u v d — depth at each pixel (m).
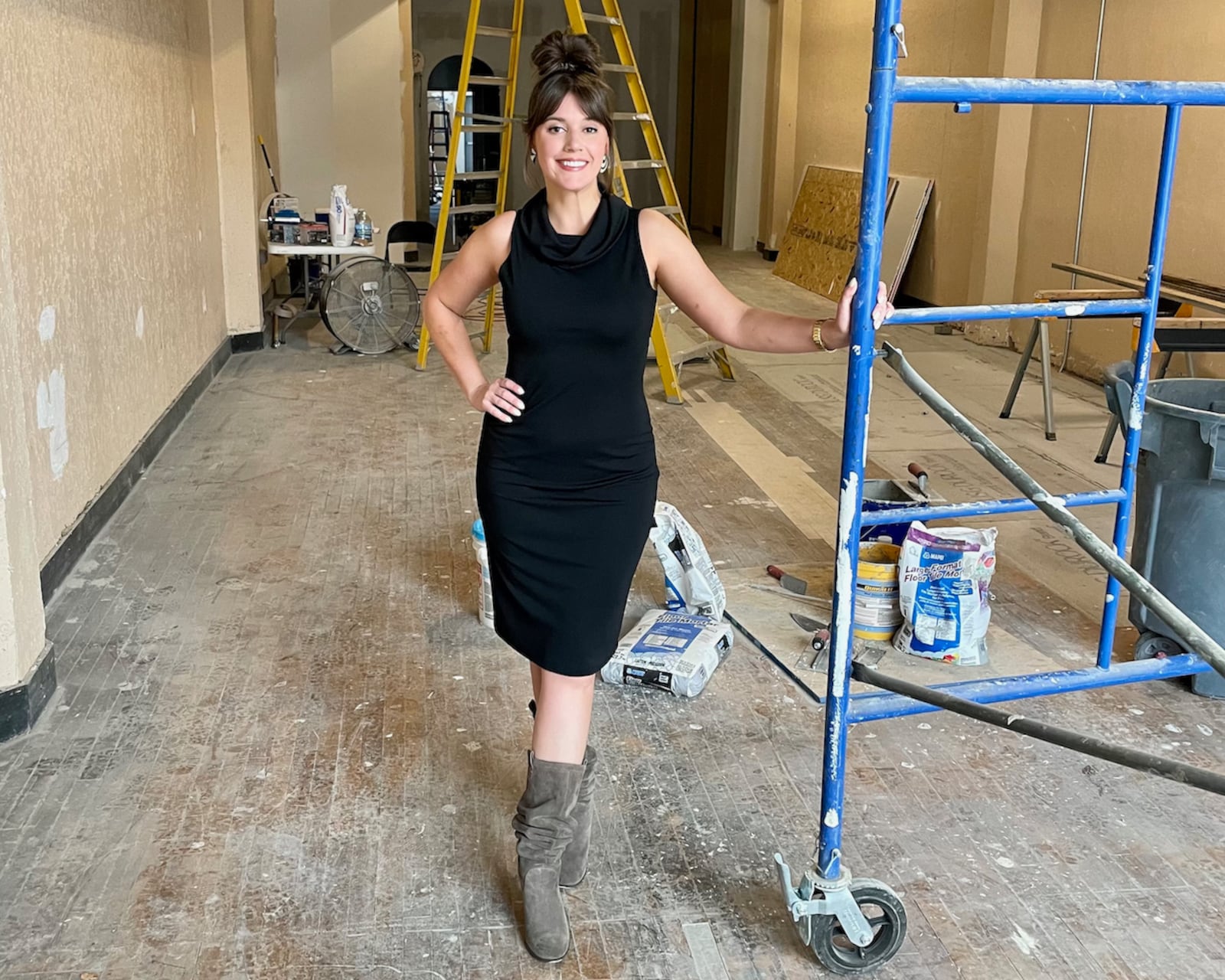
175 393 5.42
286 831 2.39
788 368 7.09
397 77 10.22
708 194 15.10
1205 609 2.96
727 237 13.39
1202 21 5.72
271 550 3.93
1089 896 2.23
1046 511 1.73
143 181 4.92
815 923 1.98
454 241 12.60
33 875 2.22
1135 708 2.96
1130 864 2.33
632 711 2.91
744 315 1.96
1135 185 6.32
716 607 3.34
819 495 4.61
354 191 10.40
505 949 2.06
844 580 1.91
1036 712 2.93
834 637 1.93
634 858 2.32
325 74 10.05
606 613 2.02
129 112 4.70
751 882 2.26
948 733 2.83
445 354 2.10
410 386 6.39
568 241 1.92
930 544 3.12
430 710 2.90
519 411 1.95
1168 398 3.27
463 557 3.89
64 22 3.82
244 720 2.83
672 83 15.79
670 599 3.40
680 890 2.23
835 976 2.01
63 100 3.79
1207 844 2.40
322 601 3.53
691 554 3.32
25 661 2.75
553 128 1.84
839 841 1.99
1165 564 3.00
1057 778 2.64
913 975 2.01
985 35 7.97
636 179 16.12
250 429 5.44
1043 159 7.30
